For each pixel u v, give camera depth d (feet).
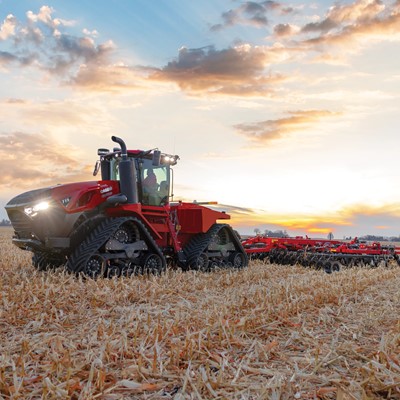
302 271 42.42
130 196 32.71
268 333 15.90
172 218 38.91
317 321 18.20
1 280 25.05
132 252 32.14
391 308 21.33
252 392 10.20
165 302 22.20
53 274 27.22
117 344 13.42
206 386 10.14
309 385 10.70
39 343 13.84
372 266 47.98
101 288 24.38
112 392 10.17
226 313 17.71
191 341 13.00
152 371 11.23
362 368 11.03
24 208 29.89
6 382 10.77
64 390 9.79
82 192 30.68
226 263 42.70
